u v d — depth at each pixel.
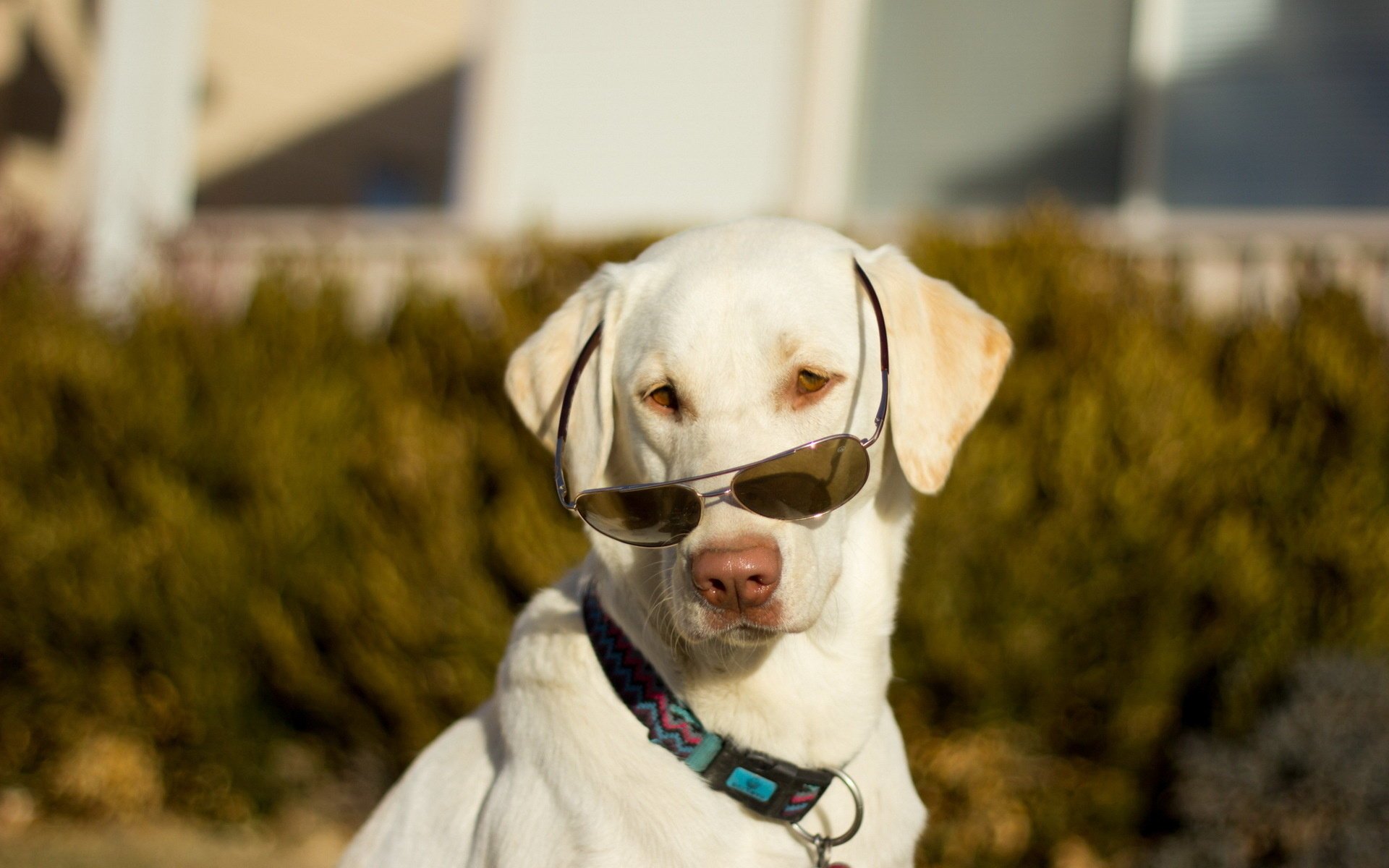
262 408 5.03
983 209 6.35
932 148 6.46
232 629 4.92
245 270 7.29
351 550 4.77
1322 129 5.74
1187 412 4.13
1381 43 5.66
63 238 7.23
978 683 4.09
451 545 4.60
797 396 2.18
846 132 6.63
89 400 5.16
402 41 12.29
